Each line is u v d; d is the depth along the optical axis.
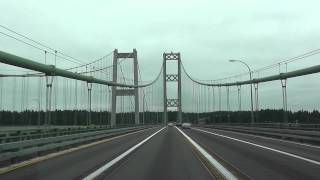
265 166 16.59
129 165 17.03
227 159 19.52
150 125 102.44
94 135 35.88
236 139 39.16
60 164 17.25
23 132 24.80
